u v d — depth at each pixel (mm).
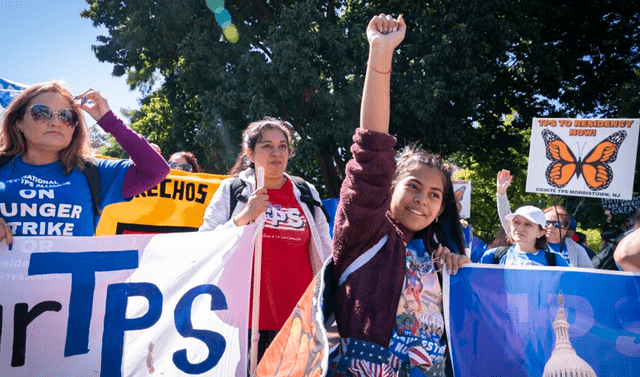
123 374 2625
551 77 16297
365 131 2072
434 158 2346
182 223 4879
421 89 14227
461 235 2510
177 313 2711
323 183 19562
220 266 2781
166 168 2982
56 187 2754
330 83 15500
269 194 3641
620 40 17859
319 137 13977
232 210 3531
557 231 5266
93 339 2621
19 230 2654
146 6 16094
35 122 2676
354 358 1967
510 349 2605
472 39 14469
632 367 2625
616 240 5809
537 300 2641
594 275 2666
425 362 2062
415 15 15109
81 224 2779
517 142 18109
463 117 15328
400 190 2266
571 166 5426
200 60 14750
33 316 2576
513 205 18656
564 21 16750
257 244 2848
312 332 2000
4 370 2531
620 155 5254
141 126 20781
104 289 2660
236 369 2729
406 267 2164
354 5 17375
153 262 2725
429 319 2168
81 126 2867
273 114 13719
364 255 2092
